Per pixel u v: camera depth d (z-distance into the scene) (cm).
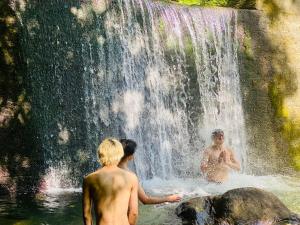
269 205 475
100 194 331
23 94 646
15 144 639
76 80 694
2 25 634
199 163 776
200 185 684
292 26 802
